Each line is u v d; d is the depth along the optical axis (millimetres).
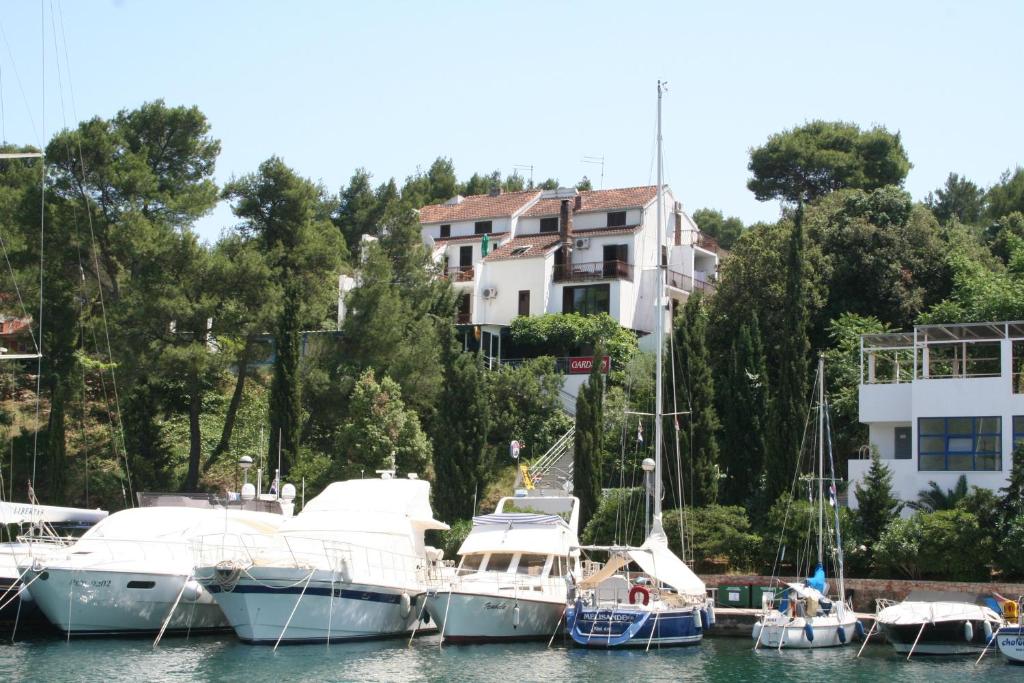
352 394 55719
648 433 52531
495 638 35406
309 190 67000
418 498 39969
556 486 54594
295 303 55094
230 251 59812
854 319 56906
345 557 35000
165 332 55344
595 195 79625
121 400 58406
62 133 59344
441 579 37031
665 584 37969
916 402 44250
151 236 55906
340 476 52656
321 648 33781
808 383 50062
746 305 59188
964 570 38750
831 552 40125
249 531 38156
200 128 66000
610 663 32469
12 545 39406
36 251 59062
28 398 62625
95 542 36469
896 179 82312
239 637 33719
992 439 42938
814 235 61906
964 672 31438
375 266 60875
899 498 43719
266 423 62688
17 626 36938
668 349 50531
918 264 59656
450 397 50625
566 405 63906
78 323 59156
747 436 49938
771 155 82000
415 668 31062
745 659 33531
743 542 43031
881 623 34344
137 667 30391
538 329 67688
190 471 56188
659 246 41812
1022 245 62000
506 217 80500
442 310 68688
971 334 44938
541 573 37312
